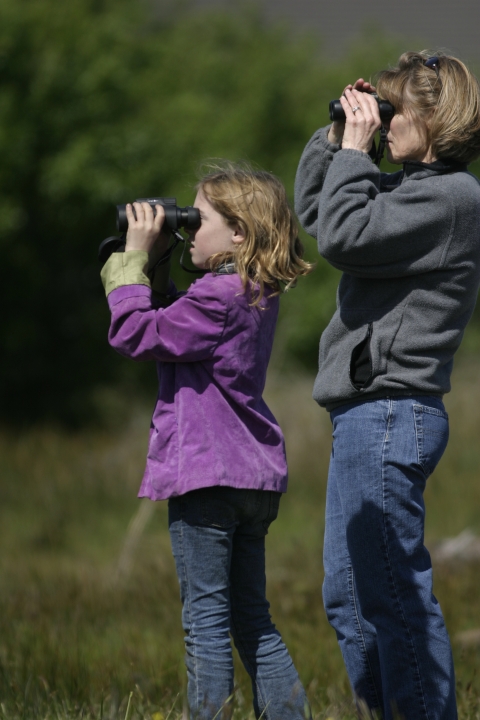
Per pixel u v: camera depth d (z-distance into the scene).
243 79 72.25
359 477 10.03
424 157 10.21
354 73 69.69
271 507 10.50
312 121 66.62
